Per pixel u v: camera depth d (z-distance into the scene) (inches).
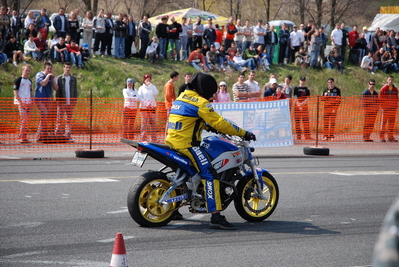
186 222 339.9
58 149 677.3
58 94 734.5
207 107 311.7
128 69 1123.9
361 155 734.5
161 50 1198.9
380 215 372.2
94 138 738.8
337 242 300.8
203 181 318.3
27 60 1011.3
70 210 360.2
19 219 331.3
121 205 380.2
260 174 342.3
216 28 1245.7
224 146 327.9
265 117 724.0
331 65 1352.1
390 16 1552.7
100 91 1030.4
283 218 358.3
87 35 1119.6
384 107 872.9
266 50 1294.3
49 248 273.6
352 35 1408.7
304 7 1731.1
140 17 1737.2
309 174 547.2
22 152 642.2
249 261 260.7
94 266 245.1
